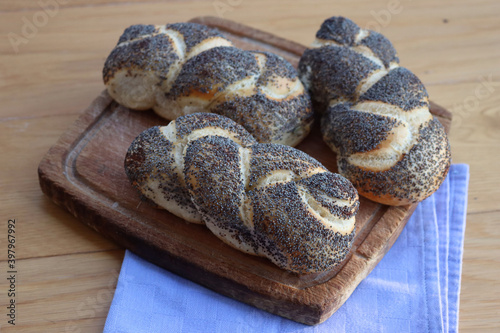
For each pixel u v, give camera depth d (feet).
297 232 1.36
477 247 1.61
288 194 1.38
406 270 1.55
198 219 1.49
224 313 1.46
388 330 1.45
